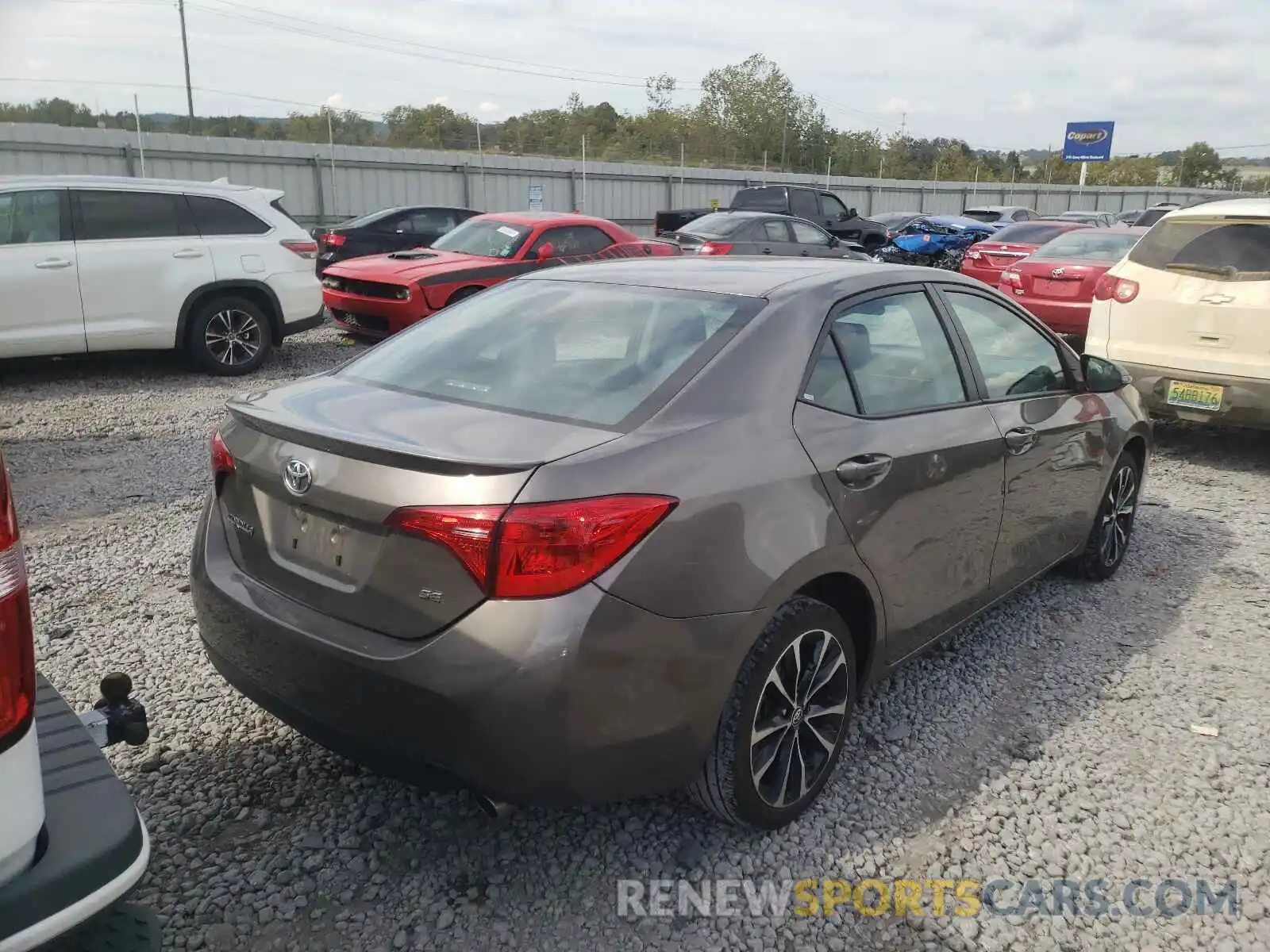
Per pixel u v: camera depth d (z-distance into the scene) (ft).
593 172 113.19
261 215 32.89
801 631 9.22
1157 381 23.91
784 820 9.75
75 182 29.37
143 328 30.27
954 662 13.57
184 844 9.45
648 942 8.43
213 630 9.43
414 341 11.29
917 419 10.87
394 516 7.81
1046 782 10.80
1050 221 59.88
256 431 9.23
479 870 9.23
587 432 8.45
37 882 5.38
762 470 8.84
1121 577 16.80
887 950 8.43
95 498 19.62
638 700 7.95
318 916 8.62
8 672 5.38
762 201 74.43
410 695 7.73
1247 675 13.37
